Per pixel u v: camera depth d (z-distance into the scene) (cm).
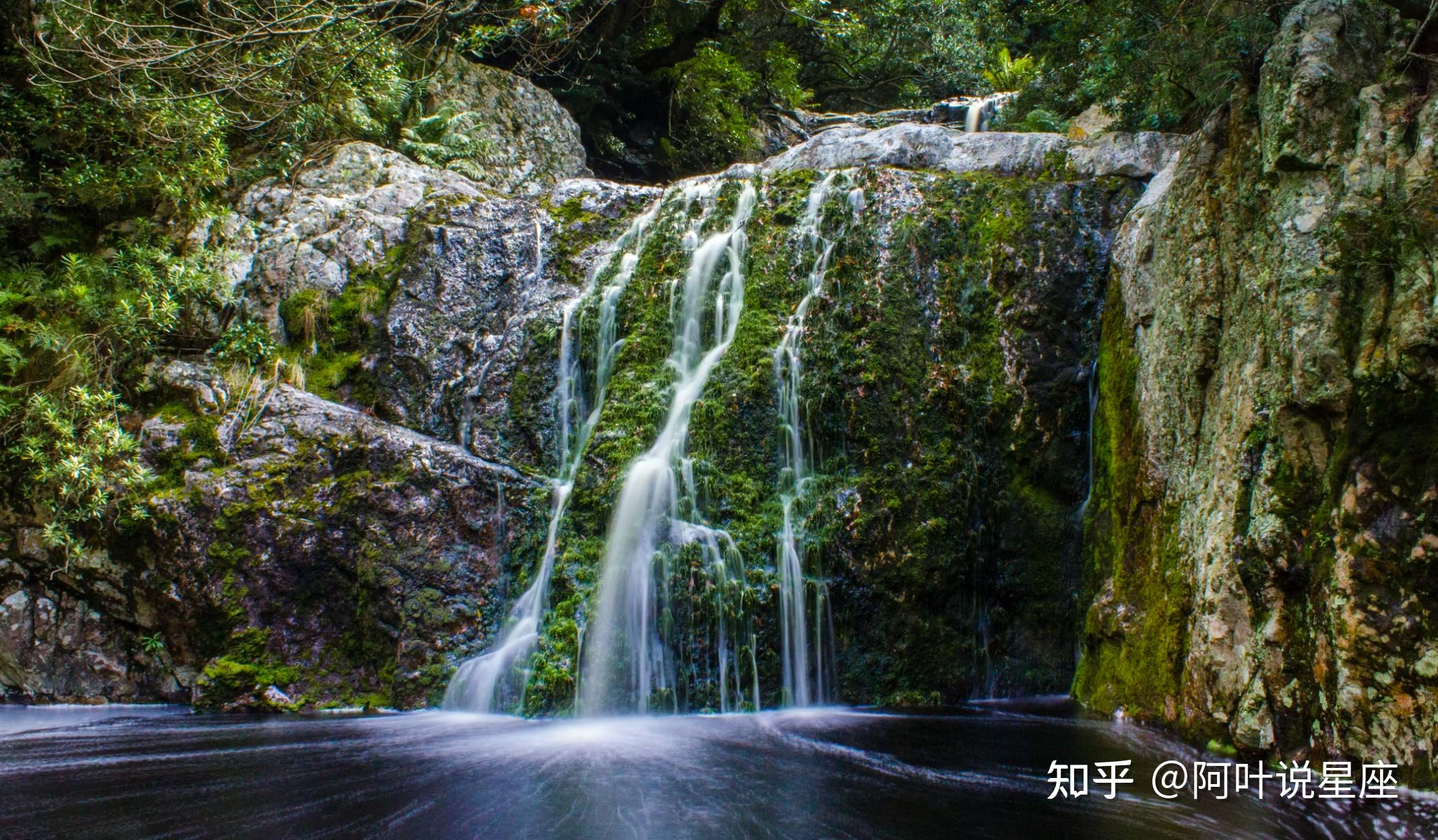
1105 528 698
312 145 1067
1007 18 1927
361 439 753
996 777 486
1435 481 414
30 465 758
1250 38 602
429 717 658
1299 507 468
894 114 1956
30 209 938
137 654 745
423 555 720
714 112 1728
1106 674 646
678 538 674
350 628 725
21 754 552
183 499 722
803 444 730
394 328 838
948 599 702
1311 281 472
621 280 851
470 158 1198
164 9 856
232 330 853
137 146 1002
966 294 773
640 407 750
